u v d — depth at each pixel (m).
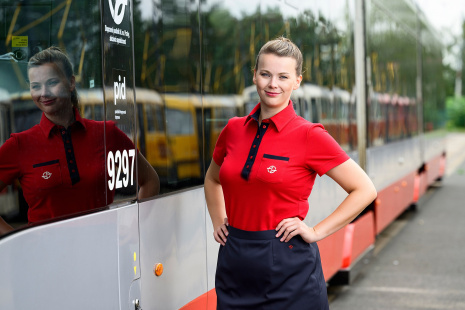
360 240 6.62
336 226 2.71
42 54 2.19
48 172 2.18
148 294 2.74
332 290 6.54
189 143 3.16
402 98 9.53
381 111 7.84
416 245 8.99
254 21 4.04
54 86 2.21
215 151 2.91
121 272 2.51
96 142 2.37
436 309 5.86
